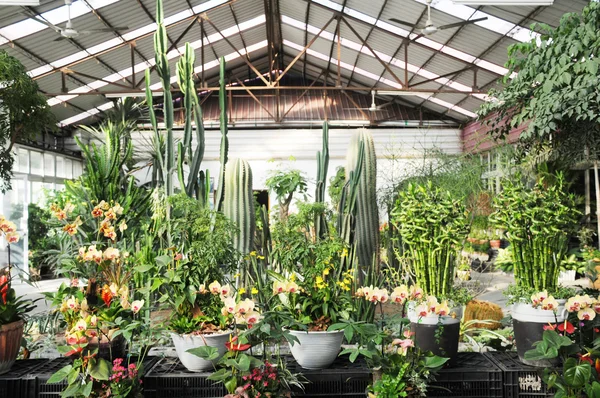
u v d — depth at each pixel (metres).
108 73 14.30
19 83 7.66
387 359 3.11
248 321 3.04
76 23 10.88
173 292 3.73
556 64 4.69
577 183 9.68
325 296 3.57
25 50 11.27
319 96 18.77
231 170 4.91
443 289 3.66
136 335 3.58
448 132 18.08
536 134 5.60
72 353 2.95
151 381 3.21
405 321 3.30
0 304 3.47
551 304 3.23
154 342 3.47
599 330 3.33
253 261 4.73
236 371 3.00
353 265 4.95
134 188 5.75
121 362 3.04
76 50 12.20
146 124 17.30
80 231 5.54
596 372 2.94
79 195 5.62
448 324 3.42
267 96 18.77
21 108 7.82
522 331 3.44
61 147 16.58
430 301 3.35
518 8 9.70
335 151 18.31
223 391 3.22
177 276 3.48
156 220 5.14
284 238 4.77
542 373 3.05
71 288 3.72
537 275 3.55
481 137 14.88
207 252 3.74
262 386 2.96
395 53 14.12
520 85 5.04
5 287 3.54
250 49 16.67
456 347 3.46
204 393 3.22
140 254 4.28
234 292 4.52
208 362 3.29
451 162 7.97
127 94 13.05
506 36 11.17
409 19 11.93
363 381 3.28
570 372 2.82
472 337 4.51
